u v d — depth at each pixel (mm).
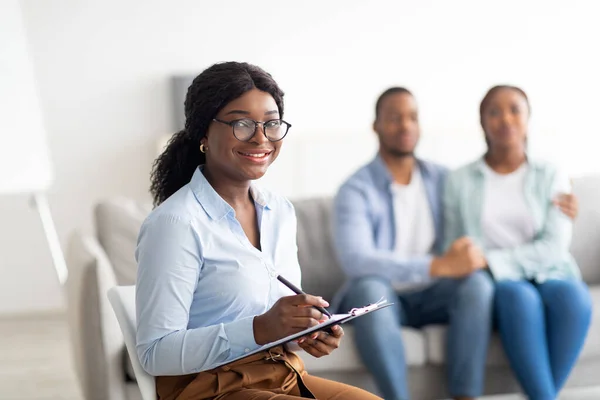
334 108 6262
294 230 2527
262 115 2326
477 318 3574
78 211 6082
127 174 6105
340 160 5918
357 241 3742
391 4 6250
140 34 6059
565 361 3604
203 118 2350
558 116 6402
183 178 2484
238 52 6141
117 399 3332
